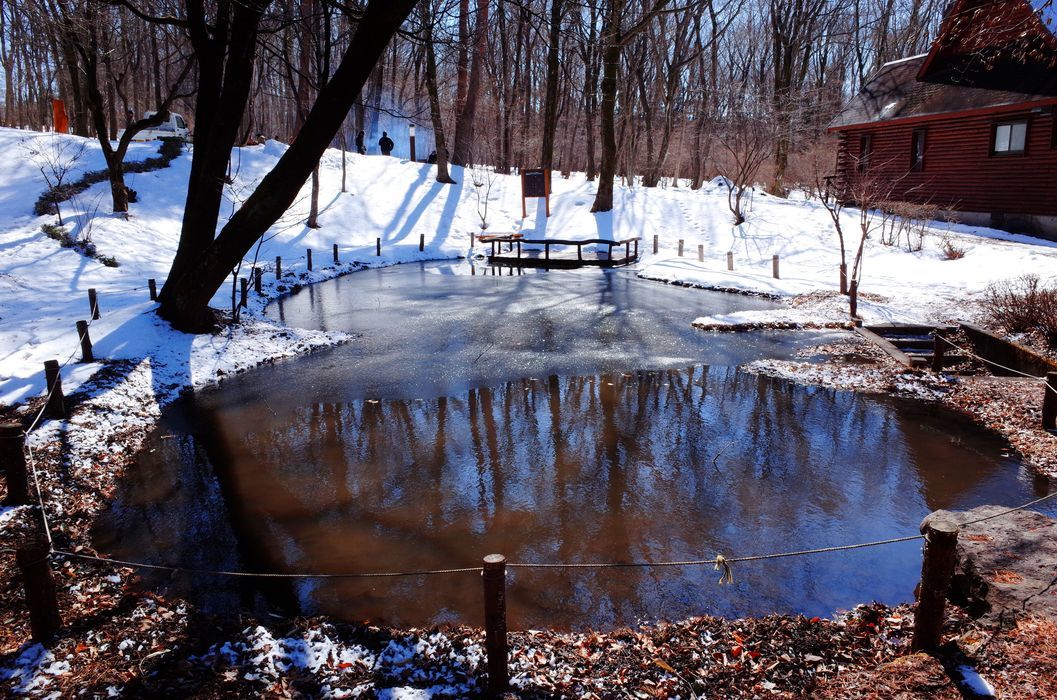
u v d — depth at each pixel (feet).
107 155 75.36
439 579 19.83
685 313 56.95
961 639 14.67
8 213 72.18
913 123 89.40
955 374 39.83
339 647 16.10
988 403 34.42
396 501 24.66
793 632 16.40
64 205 76.13
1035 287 43.45
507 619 17.78
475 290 68.54
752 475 26.78
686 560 20.75
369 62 35.60
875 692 13.41
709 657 15.47
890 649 15.38
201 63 41.75
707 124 141.69
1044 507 24.09
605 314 56.70
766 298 63.36
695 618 17.54
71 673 14.94
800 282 67.36
